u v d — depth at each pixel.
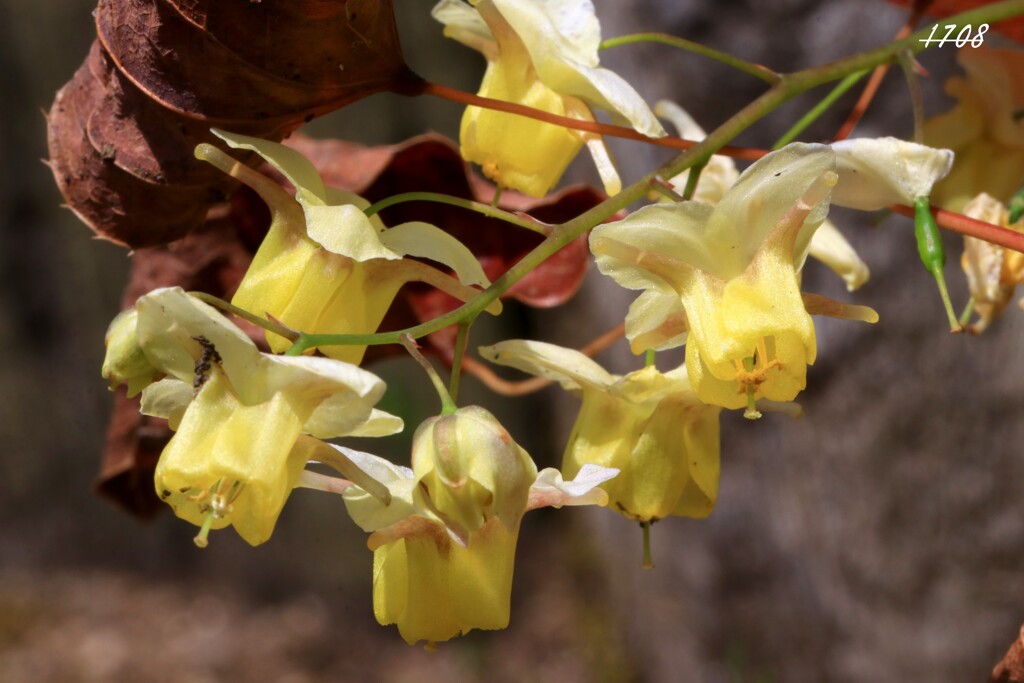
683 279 0.14
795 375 0.14
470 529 0.14
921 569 0.34
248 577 0.58
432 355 0.19
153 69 0.15
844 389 0.34
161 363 0.14
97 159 0.15
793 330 0.14
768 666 0.39
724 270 0.14
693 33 0.32
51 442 0.58
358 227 0.14
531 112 0.15
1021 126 0.17
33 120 0.56
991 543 0.33
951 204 0.18
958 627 0.34
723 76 0.31
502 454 0.14
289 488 0.14
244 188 0.18
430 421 0.14
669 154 0.32
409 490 0.14
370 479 0.14
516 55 0.15
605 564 0.53
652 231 0.14
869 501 0.34
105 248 0.57
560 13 0.15
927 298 0.32
